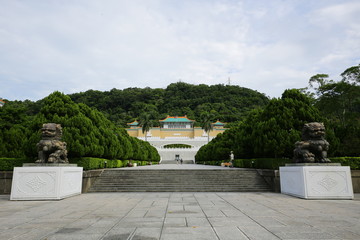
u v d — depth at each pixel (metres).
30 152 12.88
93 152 14.37
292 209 7.48
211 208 7.67
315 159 10.82
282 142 13.84
